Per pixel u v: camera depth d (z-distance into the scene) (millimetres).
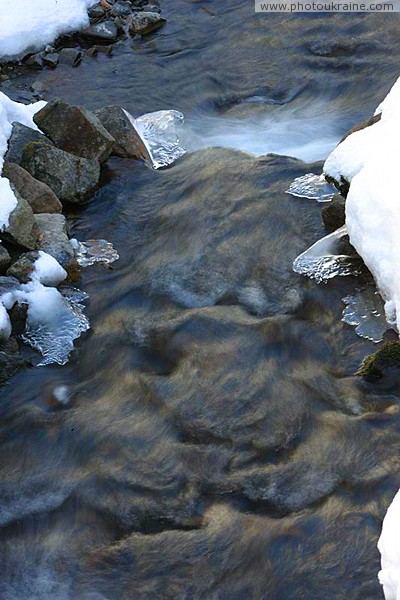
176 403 5340
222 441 5062
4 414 5496
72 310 6211
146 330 5961
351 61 9031
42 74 9305
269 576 4312
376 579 4219
